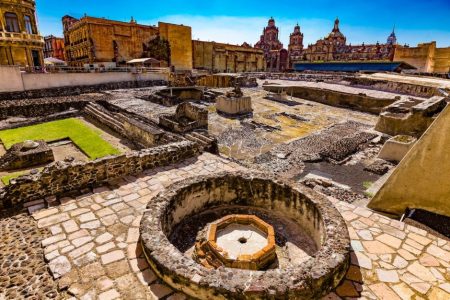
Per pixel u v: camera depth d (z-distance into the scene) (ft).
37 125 53.98
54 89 72.18
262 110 63.67
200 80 106.32
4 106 56.59
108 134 50.37
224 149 40.09
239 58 180.65
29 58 88.79
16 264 15.34
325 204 18.19
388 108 52.08
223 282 12.36
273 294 11.90
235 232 18.54
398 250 17.01
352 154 40.06
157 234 15.46
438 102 49.57
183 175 26.78
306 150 40.42
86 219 19.52
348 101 69.56
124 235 17.93
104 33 116.47
